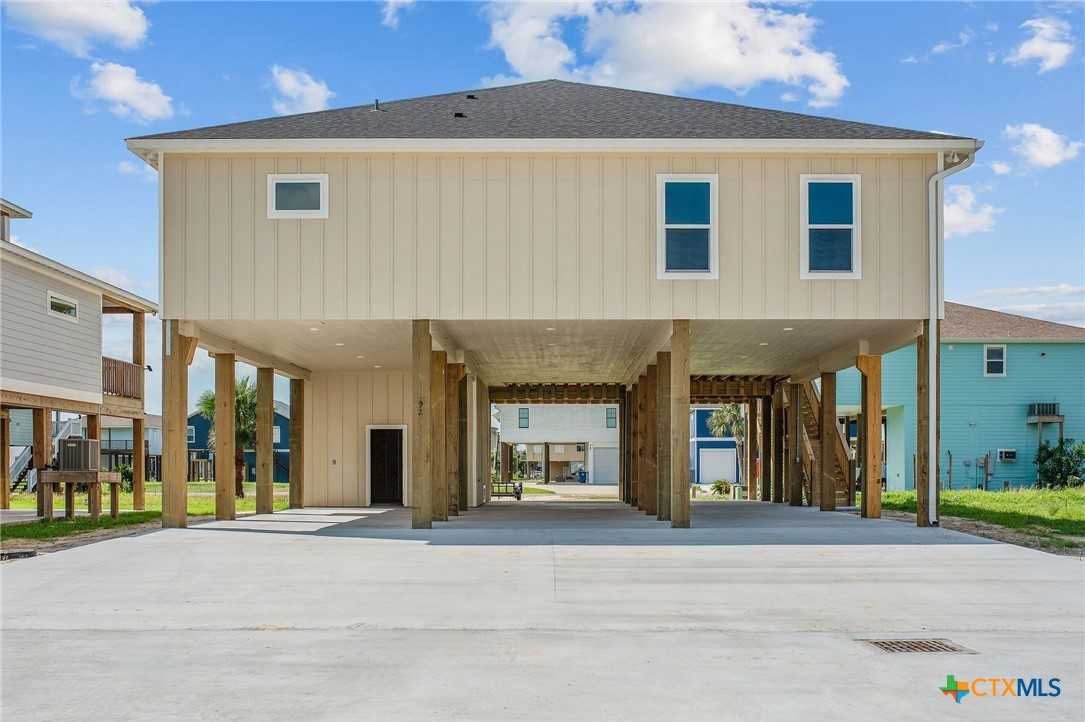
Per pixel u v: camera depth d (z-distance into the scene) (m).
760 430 30.06
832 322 14.22
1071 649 6.62
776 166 13.85
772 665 6.11
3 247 16.95
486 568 10.03
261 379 18.52
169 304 13.66
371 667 6.07
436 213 13.74
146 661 6.29
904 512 17.92
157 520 16.27
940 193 13.82
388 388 21.50
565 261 13.74
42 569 10.08
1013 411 29.72
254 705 5.16
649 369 18.81
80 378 20.20
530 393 29.16
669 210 13.80
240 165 13.75
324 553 11.12
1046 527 13.85
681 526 13.59
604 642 6.83
